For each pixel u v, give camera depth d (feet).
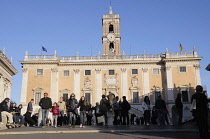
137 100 171.12
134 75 176.04
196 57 169.99
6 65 148.25
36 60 176.96
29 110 79.92
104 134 40.63
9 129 56.80
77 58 181.16
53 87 173.06
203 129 36.60
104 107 62.18
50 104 61.26
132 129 46.73
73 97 58.03
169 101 165.37
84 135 39.86
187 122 58.75
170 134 39.99
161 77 175.01
